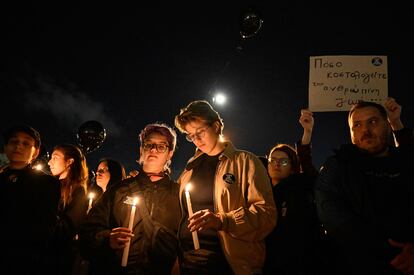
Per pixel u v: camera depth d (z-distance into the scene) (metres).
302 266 2.73
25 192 2.82
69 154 3.75
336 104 3.47
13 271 2.60
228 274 2.40
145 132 2.98
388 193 2.35
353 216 2.33
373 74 3.47
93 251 2.59
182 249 2.56
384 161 2.49
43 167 4.62
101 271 2.62
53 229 2.84
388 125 2.61
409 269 2.06
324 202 2.50
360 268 2.23
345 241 2.31
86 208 3.43
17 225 2.69
